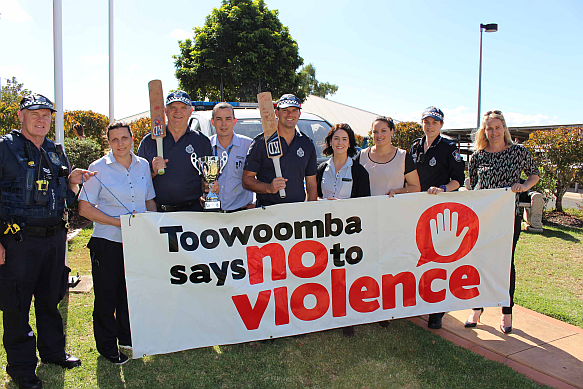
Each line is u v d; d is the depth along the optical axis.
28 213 2.90
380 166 3.90
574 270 5.76
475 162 4.12
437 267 3.71
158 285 3.13
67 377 3.09
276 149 3.49
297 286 3.43
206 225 3.20
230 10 21.06
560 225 8.93
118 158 3.21
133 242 3.06
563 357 3.41
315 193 3.90
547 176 9.95
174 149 3.52
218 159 3.54
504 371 3.16
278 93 21.75
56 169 3.09
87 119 12.96
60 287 3.21
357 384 3.02
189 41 21.73
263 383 3.03
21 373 2.90
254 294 3.33
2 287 2.88
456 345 3.60
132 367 3.24
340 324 3.56
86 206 3.08
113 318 3.27
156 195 3.55
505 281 3.83
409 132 13.73
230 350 3.52
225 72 20.22
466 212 3.70
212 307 3.25
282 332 3.42
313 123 5.81
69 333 3.74
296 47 22.08
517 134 19.31
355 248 3.52
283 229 3.35
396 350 3.51
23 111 2.94
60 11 4.48
